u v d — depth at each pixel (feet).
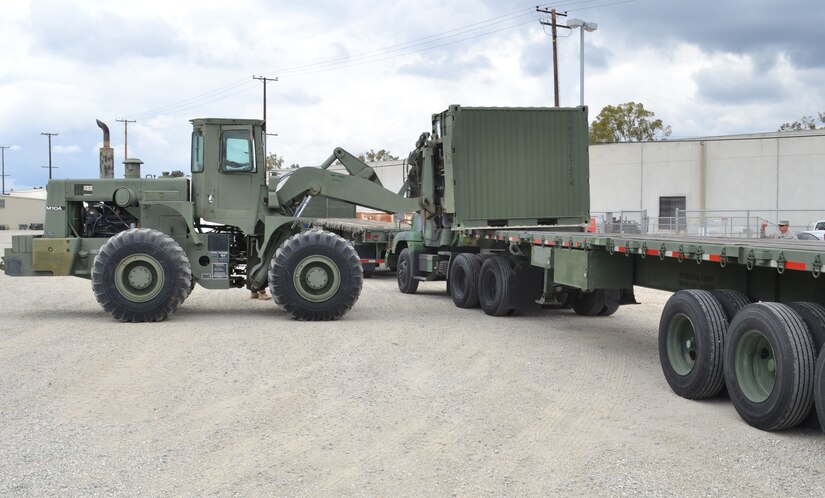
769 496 15.85
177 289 39.52
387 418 21.66
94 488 16.10
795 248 21.83
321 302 40.68
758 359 21.56
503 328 39.19
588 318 43.73
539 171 48.80
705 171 155.12
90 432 20.10
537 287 42.96
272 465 17.63
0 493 15.74
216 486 16.28
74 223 42.88
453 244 51.01
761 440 19.84
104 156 43.45
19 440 19.36
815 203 146.20
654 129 228.63
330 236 40.88
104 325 38.68
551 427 20.94
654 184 159.33
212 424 20.92
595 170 164.25
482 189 48.01
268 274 41.73
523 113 48.44
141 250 39.27
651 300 53.98
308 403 23.24
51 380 26.02
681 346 25.29
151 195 42.01
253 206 42.39
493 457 18.33
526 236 39.40
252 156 42.19
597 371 28.58
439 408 22.81
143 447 18.88
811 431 20.74
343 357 30.53
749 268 22.54
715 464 17.87
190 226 41.50
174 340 34.06
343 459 18.10
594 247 31.78
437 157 51.57
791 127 239.09
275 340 34.35
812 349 19.66
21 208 311.27
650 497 15.75
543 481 16.70
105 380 26.08
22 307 47.42
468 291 46.65
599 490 16.15
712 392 23.65
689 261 27.89
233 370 27.84
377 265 68.13
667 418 22.00
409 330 37.96
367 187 45.57
